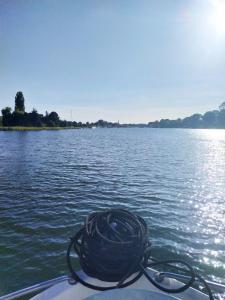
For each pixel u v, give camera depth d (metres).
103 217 3.17
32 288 3.31
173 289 3.05
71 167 22.38
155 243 8.32
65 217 10.33
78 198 13.05
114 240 2.94
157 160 27.94
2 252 7.48
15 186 15.38
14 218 10.12
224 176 19.66
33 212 10.84
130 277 3.09
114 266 2.89
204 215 10.99
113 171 20.77
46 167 22.19
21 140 57.94
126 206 12.00
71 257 7.25
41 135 82.00
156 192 14.51
